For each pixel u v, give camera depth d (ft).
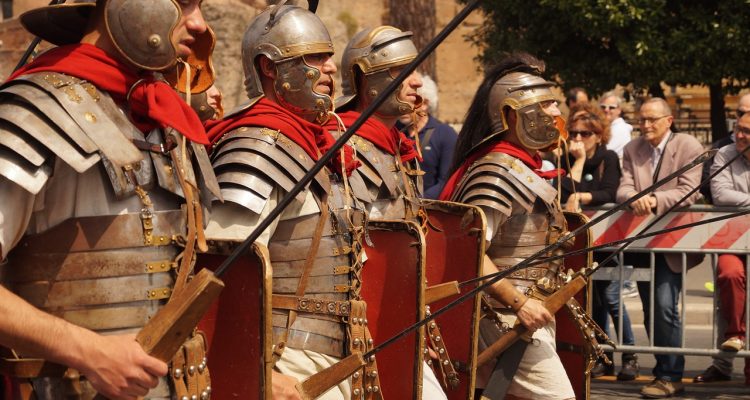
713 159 37.86
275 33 19.30
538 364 26.13
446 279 24.58
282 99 19.35
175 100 14.56
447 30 13.80
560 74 73.92
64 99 13.60
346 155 20.22
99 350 13.15
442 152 38.01
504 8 74.59
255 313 16.42
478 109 27.04
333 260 19.15
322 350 18.93
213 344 16.72
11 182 13.33
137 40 14.20
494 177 25.75
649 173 38.06
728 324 37.86
